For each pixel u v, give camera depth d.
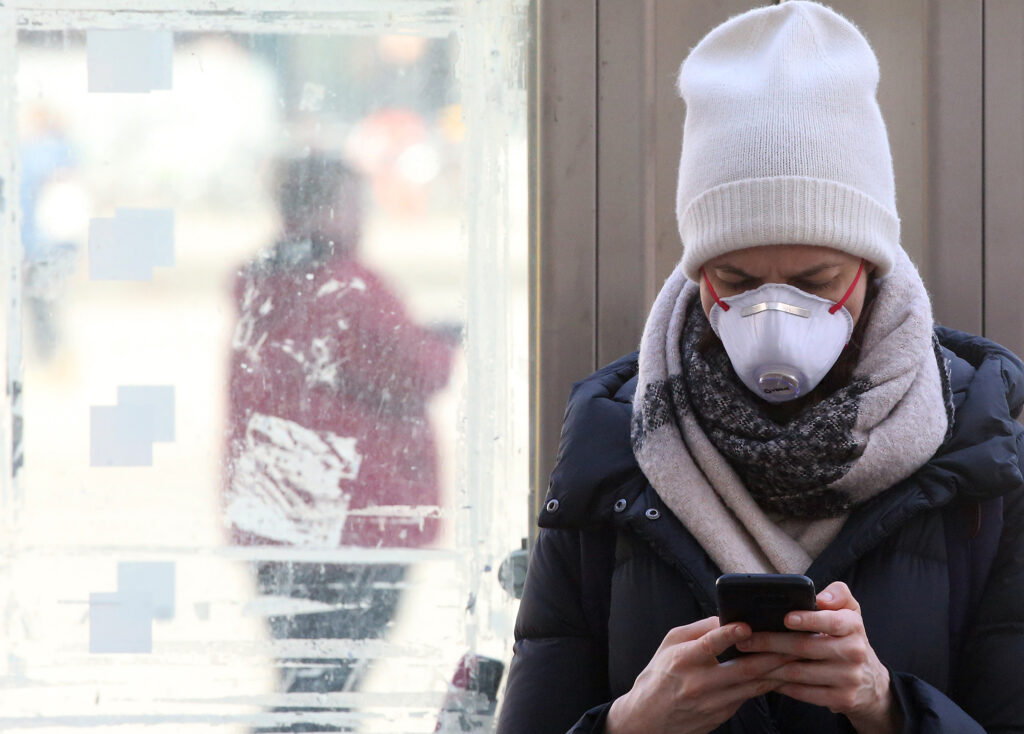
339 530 7.51
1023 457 5.38
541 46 7.37
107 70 7.52
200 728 7.46
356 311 7.56
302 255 7.56
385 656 7.47
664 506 5.57
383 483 7.52
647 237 7.37
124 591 7.48
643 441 5.66
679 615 5.45
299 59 7.54
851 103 5.59
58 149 7.52
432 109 7.52
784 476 5.34
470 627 7.47
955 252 7.29
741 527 5.55
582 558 5.80
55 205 7.53
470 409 7.51
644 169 7.37
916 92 7.40
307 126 7.54
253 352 7.55
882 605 5.24
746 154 5.49
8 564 7.46
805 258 5.47
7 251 7.50
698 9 7.48
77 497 7.50
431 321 7.53
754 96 5.58
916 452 5.25
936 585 5.28
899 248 5.98
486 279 7.50
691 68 5.95
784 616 4.63
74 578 7.48
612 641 5.60
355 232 7.55
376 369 7.54
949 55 7.28
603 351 7.37
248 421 7.54
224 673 7.46
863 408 5.34
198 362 7.54
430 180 7.52
